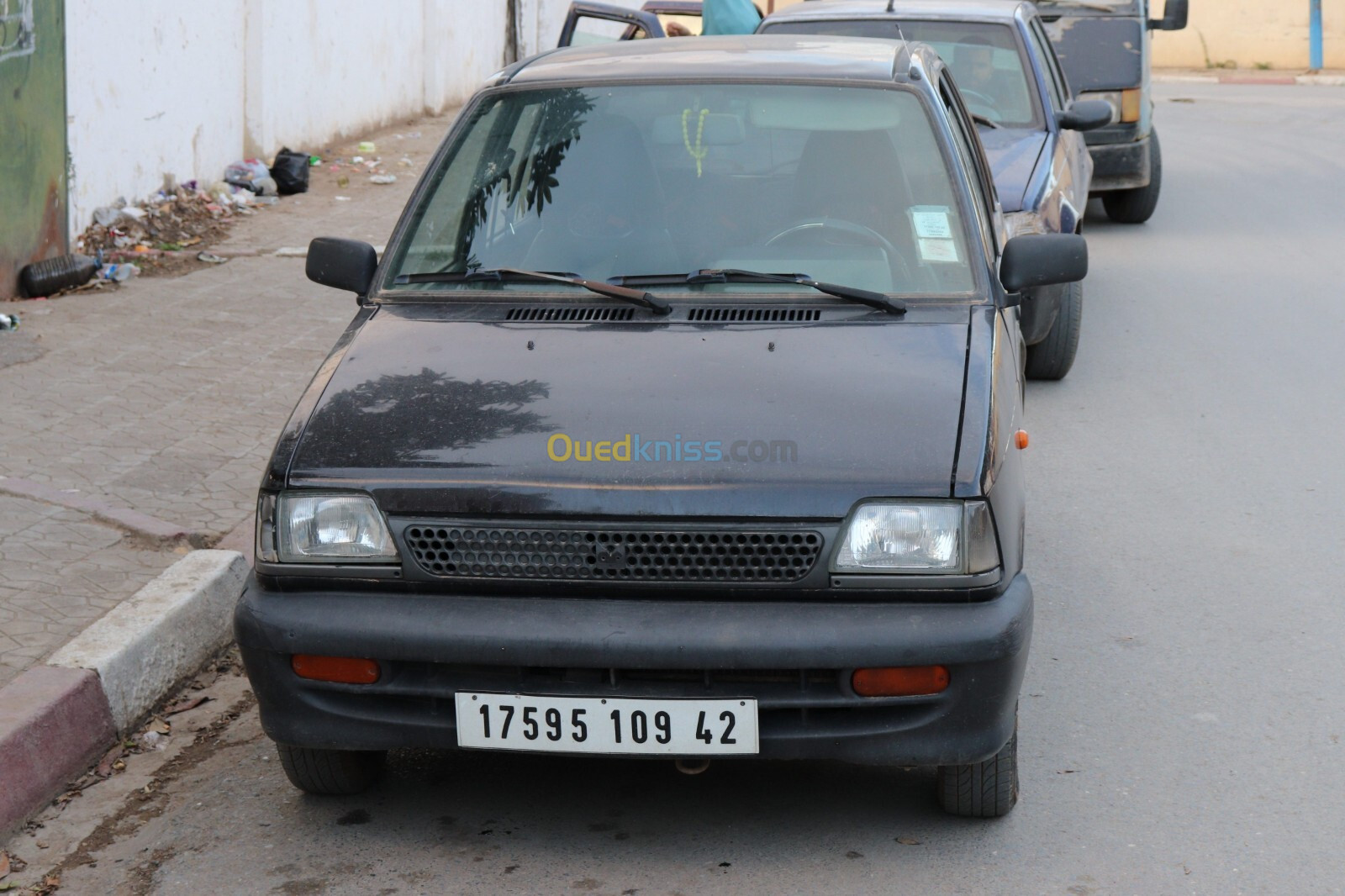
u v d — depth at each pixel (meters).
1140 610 5.08
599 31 16.17
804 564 3.23
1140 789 3.86
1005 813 3.65
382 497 3.35
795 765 3.97
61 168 9.34
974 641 3.18
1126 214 12.81
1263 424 7.28
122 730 4.28
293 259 10.35
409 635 3.24
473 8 19.86
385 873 3.49
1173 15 12.77
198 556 5.08
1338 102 23.42
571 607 3.25
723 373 3.60
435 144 16.14
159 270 9.89
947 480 3.26
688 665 3.16
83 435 6.43
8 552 5.10
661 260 4.17
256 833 3.71
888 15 8.90
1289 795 3.82
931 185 4.28
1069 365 8.02
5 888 3.49
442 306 4.12
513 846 3.60
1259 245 11.87
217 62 12.36
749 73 4.56
